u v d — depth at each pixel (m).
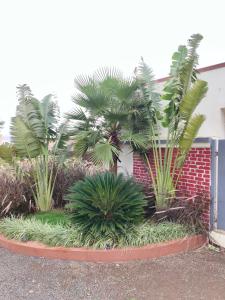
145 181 8.46
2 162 9.42
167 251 6.01
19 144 8.33
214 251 6.19
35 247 6.05
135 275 5.09
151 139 7.57
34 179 8.74
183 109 6.52
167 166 7.20
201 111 8.40
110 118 7.71
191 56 6.70
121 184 6.47
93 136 7.90
